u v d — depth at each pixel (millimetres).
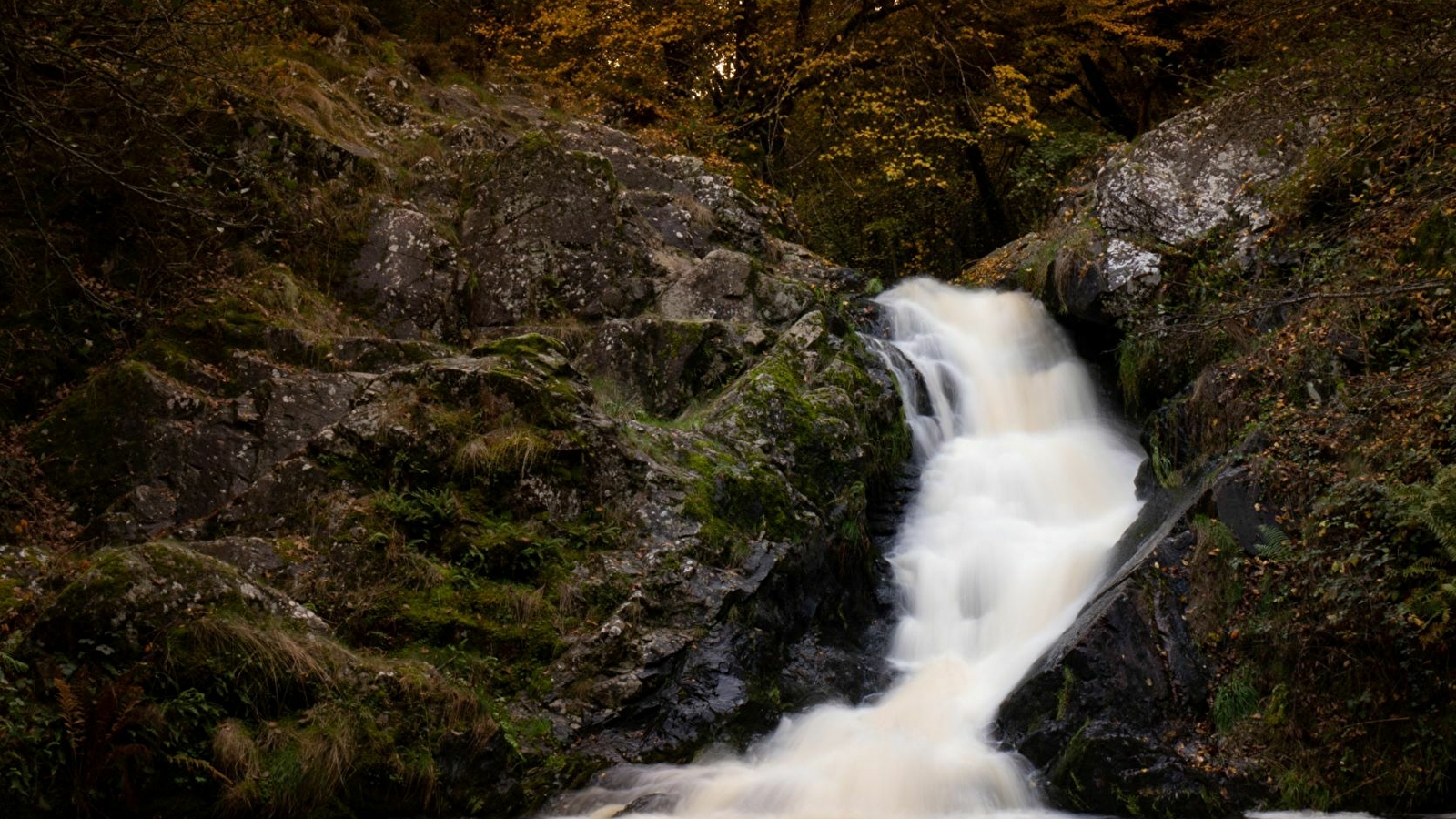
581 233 11391
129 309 9438
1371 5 8742
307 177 11156
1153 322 9562
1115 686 6887
